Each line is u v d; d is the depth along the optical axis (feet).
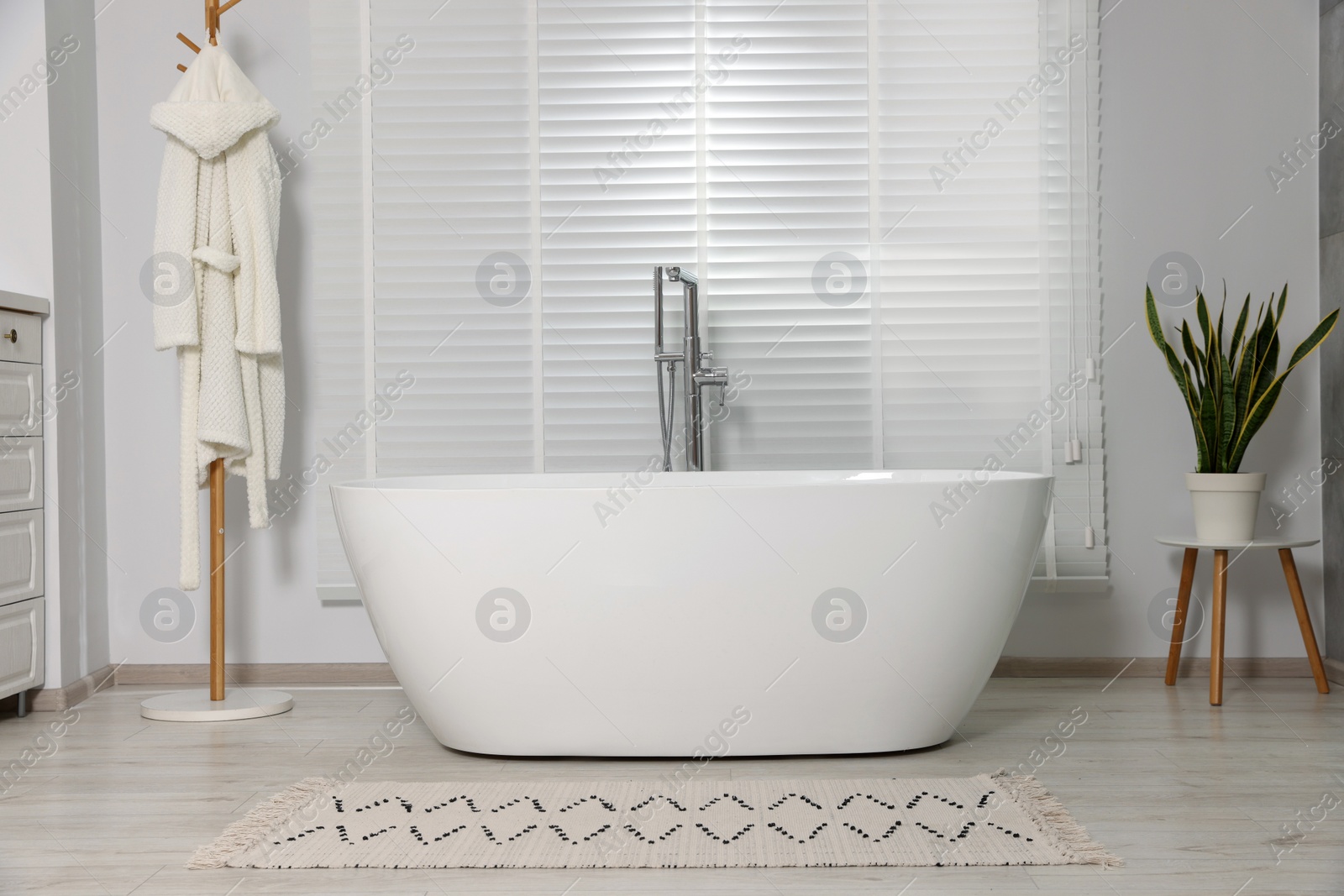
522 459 9.60
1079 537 9.51
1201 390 8.75
